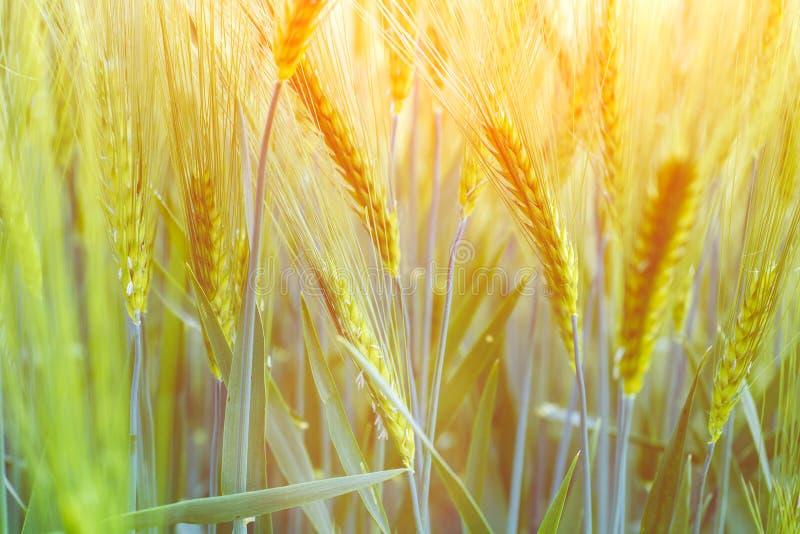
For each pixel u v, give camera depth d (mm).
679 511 508
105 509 417
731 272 573
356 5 480
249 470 473
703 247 554
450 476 496
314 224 474
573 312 471
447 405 555
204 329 477
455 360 641
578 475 538
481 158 473
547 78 501
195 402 659
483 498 621
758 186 473
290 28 420
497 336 550
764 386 583
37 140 461
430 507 646
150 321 601
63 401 413
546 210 463
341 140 463
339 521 565
